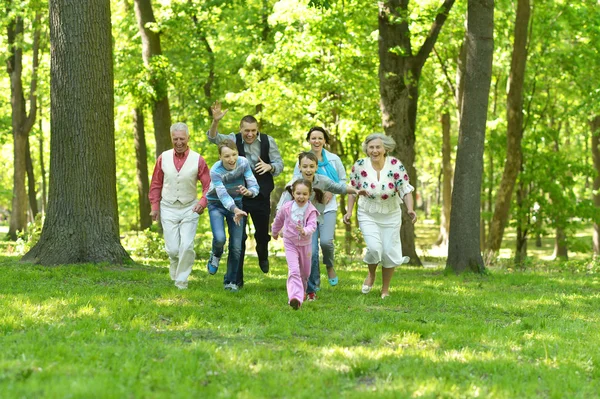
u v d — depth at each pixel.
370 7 21.25
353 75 26.20
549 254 42.53
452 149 43.78
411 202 9.89
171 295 9.19
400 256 10.07
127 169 44.47
